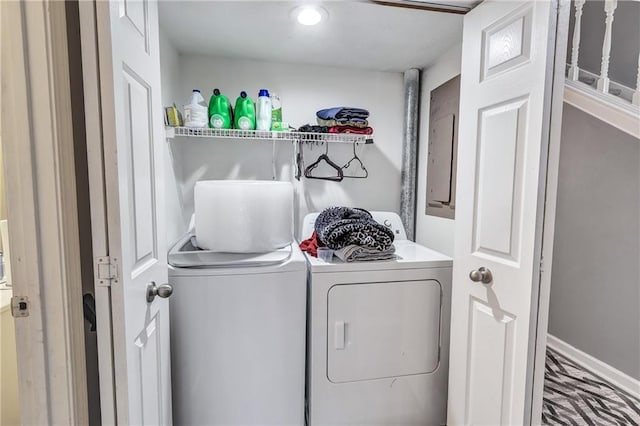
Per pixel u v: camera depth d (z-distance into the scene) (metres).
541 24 0.99
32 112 0.68
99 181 0.74
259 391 1.41
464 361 1.39
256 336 1.39
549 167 1.01
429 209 2.12
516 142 1.10
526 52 1.05
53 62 0.68
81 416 0.76
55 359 0.73
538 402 1.08
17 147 0.68
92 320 0.83
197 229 1.47
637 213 1.54
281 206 1.49
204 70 2.02
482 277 1.25
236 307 1.37
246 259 1.39
